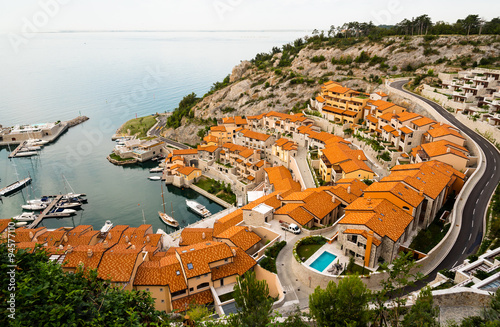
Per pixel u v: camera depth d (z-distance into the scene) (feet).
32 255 82.02
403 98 434.71
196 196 418.92
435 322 103.60
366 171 296.30
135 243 254.47
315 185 322.55
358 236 180.34
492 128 306.76
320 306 112.68
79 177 490.90
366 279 168.55
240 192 408.87
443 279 164.76
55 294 71.82
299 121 453.17
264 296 122.83
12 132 652.48
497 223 200.64
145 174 498.28
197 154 485.15
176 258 199.62
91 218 374.84
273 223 240.53
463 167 274.16
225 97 648.38
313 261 187.73
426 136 326.65
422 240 206.49
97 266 183.83
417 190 220.43
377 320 121.19
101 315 74.79
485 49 495.82
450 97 390.42
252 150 433.89
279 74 640.58
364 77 543.39
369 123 405.59
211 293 184.96
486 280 143.13
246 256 203.00
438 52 537.65
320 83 564.30
